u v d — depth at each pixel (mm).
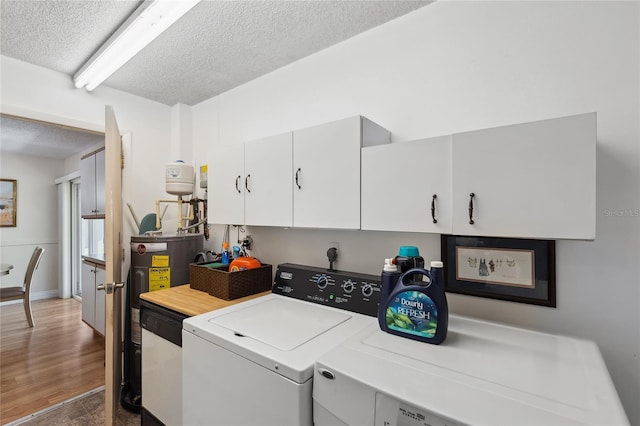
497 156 1101
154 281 2195
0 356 2916
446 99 1523
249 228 2381
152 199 2793
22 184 4742
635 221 1129
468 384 821
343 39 1874
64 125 2279
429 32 1575
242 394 1096
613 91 1161
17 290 3746
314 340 1152
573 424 662
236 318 1392
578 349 1044
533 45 1311
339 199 1484
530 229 1042
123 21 1674
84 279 3623
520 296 1322
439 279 1096
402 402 766
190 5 1438
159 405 1706
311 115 2041
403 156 1308
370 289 1476
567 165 984
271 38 1859
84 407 2154
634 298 1131
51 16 1629
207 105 2775
